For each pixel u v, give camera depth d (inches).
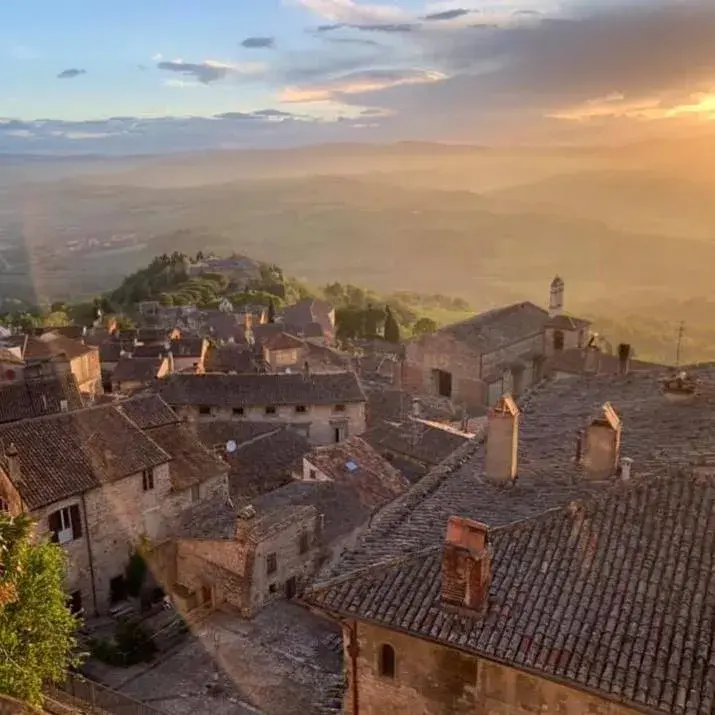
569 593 642.8
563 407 1127.0
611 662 578.9
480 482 880.9
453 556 650.8
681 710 535.5
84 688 1078.4
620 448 868.0
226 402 2632.9
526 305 3531.0
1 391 2208.4
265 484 2038.6
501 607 645.9
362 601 692.1
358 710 733.9
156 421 1876.2
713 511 679.7
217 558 1534.2
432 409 2805.1
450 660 673.0
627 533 681.6
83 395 2694.4
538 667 591.5
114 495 1574.8
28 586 981.8
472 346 3046.3
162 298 6791.3
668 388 1017.5
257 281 7746.1
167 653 1373.0
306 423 2655.0
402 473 2079.2
